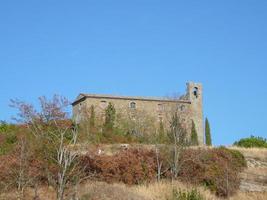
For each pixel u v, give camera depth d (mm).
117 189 32781
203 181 41094
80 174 33688
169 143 45000
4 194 31859
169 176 41312
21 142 34562
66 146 34312
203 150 46125
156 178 40781
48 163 33812
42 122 34438
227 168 41688
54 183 32312
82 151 38375
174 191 32562
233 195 39250
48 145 33781
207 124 88438
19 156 33906
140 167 40562
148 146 47875
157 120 78125
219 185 40156
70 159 32156
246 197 37750
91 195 31422
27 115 34781
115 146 49594
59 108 34844
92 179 37406
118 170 39625
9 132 39375
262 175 45562
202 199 32500
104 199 31141
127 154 41906
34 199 31172
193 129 83188
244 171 47062
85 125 38719
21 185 32531
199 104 89875
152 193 33938
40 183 34031
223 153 46594
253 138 66375
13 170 33094
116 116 78250
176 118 48812
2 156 34906
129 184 39094
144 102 81375
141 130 67562
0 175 33219
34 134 34188
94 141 39688
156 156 42562
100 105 80750
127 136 62281
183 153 43719
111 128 67688
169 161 42094
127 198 31438
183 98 89438
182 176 42219
